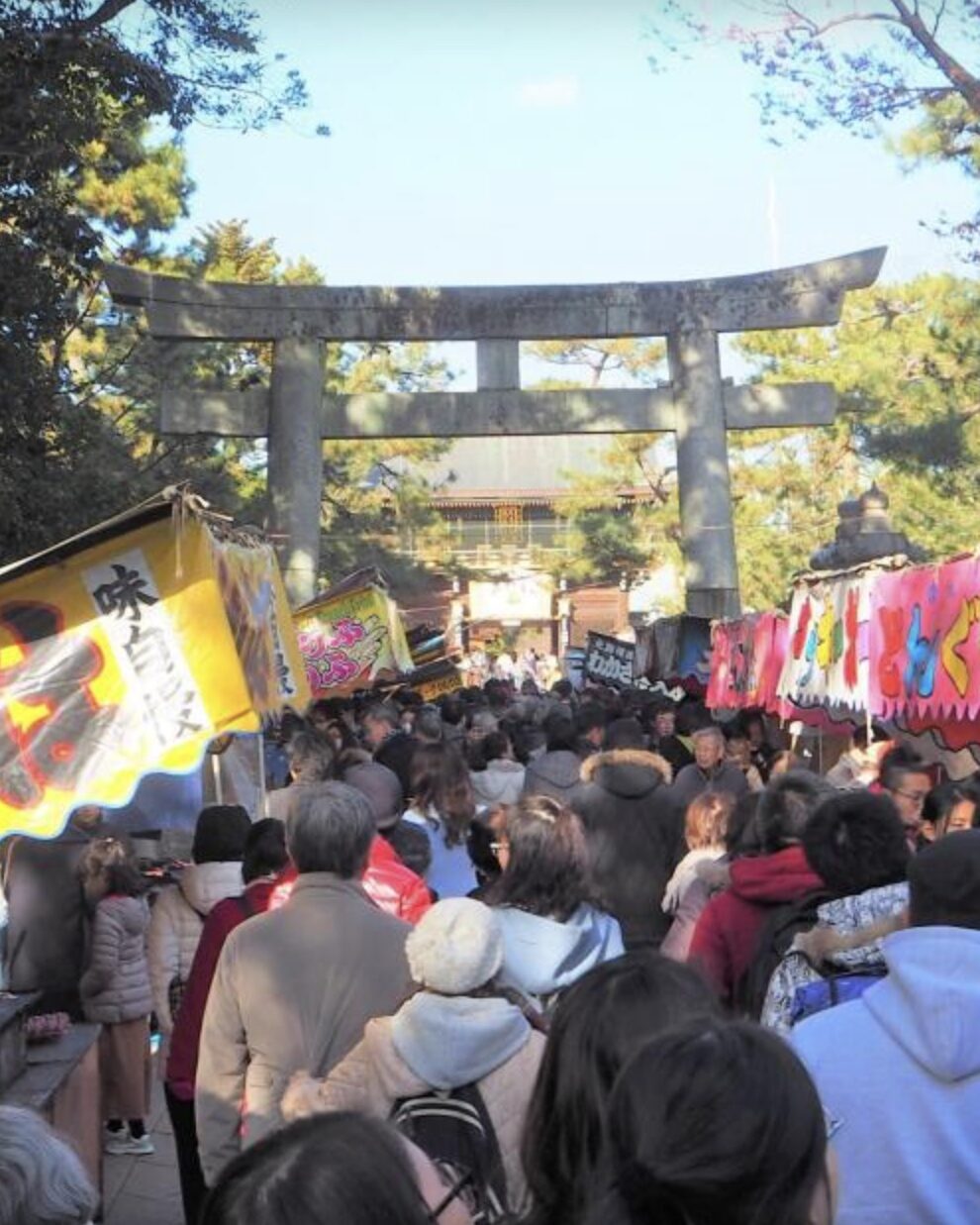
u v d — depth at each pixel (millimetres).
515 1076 3297
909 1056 2818
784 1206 1824
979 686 6090
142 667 5504
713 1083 1854
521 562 62750
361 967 4125
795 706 9359
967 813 6039
